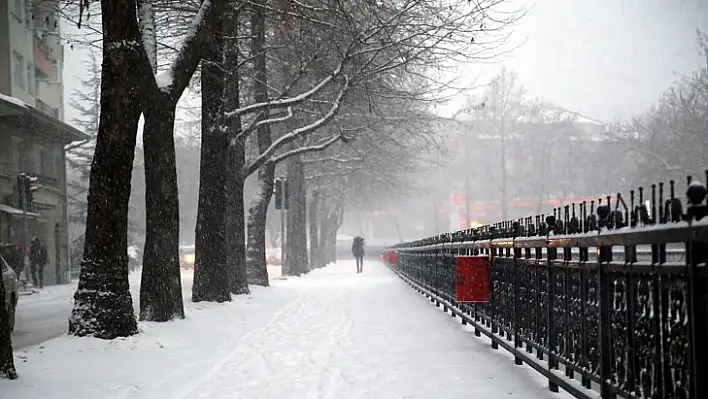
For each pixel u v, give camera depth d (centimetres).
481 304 1075
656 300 443
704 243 374
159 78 1276
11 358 784
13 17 3391
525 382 738
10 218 3184
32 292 2700
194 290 1694
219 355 1005
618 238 491
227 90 1980
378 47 1842
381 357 941
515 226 833
